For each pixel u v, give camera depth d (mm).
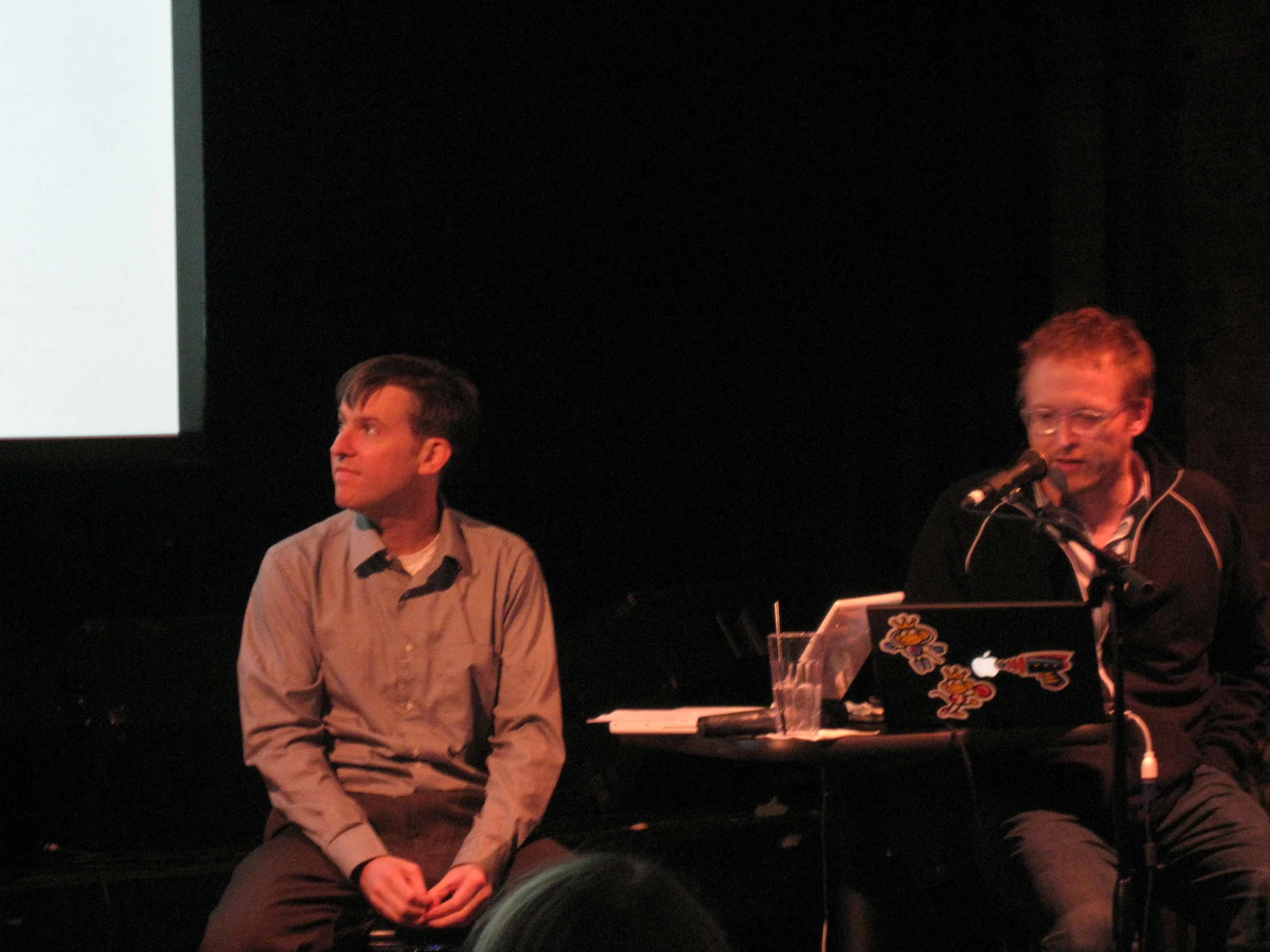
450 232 7508
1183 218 7742
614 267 7879
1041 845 4352
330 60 7223
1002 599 4820
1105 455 4629
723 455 8102
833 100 8188
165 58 6621
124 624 5895
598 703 6344
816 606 8180
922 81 8211
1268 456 7508
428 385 5066
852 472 8188
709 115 8039
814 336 8203
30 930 5184
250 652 4914
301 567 4965
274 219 7105
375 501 4961
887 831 4953
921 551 5008
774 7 8125
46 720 5633
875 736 4078
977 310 8211
